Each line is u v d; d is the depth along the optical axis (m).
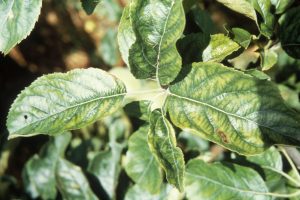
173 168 0.34
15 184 0.75
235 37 0.39
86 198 0.59
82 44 1.42
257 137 0.34
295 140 0.34
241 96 0.35
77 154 0.69
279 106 0.34
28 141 0.76
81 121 0.36
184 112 0.35
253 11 0.39
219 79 0.35
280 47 0.42
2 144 0.73
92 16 1.40
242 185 0.43
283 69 0.60
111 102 0.36
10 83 1.38
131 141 0.45
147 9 0.33
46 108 0.36
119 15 0.99
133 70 0.34
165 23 0.33
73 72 0.36
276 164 0.45
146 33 0.33
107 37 1.04
